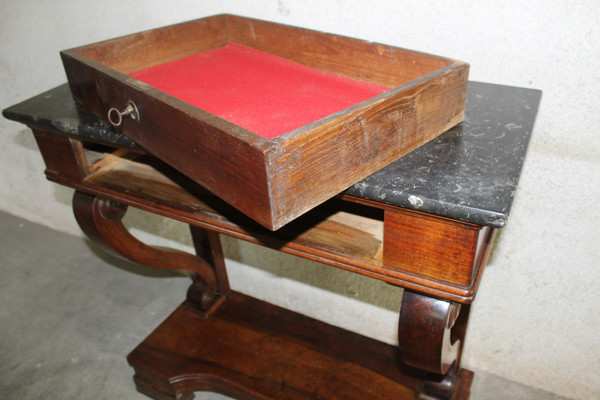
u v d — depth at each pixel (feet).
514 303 4.25
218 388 4.40
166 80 3.31
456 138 2.64
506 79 3.34
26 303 5.87
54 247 6.81
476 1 3.18
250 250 5.36
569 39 3.05
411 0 3.37
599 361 4.16
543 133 3.41
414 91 2.30
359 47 3.10
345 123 2.01
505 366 4.70
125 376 4.91
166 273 6.27
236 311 4.97
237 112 2.77
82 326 5.51
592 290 3.84
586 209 3.52
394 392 4.07
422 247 2.38
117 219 3.84
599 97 3.13
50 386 4.82
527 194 3.68
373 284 4.74
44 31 5.15
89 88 2.94
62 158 3.44
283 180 1.86
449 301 2.57
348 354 4.42
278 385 4.20
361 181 2.27
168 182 3.41
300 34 3.39
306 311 5.47
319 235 2.82
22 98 5.84
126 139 2.83
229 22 3.84
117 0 4.57
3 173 6.93
